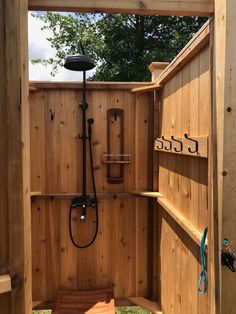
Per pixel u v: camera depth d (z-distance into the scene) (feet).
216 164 3.77
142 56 24.00
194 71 5.12
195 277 5.27
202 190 4.79
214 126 3.81
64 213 8.63
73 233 8.66
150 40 26.11
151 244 8.81
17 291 3.53
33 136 8.41
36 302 8.49
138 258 8.83
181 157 6.08
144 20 25.86
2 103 3.49
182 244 6.13
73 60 7.38
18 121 3.51
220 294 3.62
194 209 5.21
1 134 3.50
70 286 8.69
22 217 3.56
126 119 8.64
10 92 3.48
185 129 5.69
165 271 7.67
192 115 5.23
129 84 8.50
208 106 4.38
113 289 8.77
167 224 7.47
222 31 3.56
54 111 8.45
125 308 9.45
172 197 6.86
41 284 8.60
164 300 7.77
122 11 3.80
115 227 8.77
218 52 3.67
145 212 8.80
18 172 3.53
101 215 8.73
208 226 4.16
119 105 8.61
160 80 7.54
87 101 8.54
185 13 3.84
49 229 8.59
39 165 8.46
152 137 8.66
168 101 7.16
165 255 7.68
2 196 3.52
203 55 4.66
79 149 8.55
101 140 8.62
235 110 3.54
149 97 8.64
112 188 8.72
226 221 3.61
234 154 3.58
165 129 7.48
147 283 8.85
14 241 3.52
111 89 8.54
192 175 5.32
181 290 6.20
